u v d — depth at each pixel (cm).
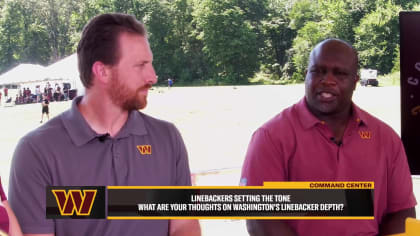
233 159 949
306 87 182
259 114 1903
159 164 155
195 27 4338
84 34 147
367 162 177
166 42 4159
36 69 1798
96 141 147
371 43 3634
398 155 184
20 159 143
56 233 147
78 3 3441
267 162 178
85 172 145
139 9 3953
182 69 4244
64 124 147
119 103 146
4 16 3438
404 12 224
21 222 141
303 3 4512
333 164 176
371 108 1750
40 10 3447
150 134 156
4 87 2597
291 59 4366
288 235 173
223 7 4378
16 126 1627
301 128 178
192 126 1583
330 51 174
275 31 4653
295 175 178
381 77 3425
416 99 227
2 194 140
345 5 3991
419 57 225
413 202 187
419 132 228
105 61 143
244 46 4406
